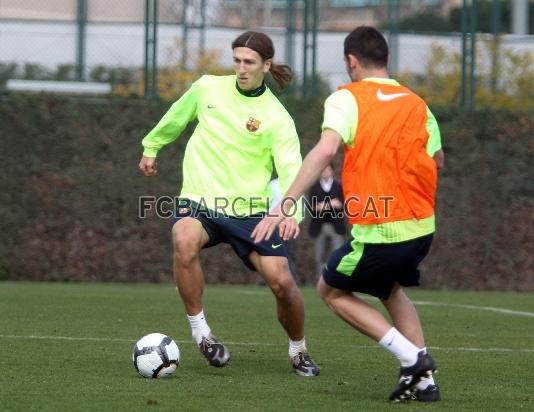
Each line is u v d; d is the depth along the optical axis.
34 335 30.44
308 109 61.09
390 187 19.20
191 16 66.00
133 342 29.12
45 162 60.62
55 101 60.75
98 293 49.03
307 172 18.75
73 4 65.69
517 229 61.47
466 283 61.41
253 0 80.94
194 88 24.86
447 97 64.25
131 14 65.81
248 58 23.91
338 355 27.27
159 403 19.23
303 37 62.69
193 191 24.36
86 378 22.25
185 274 23.75
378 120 19.22
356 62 20.08
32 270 60.59
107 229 60.81
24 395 19.91
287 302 23.33
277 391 21.00
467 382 22.80
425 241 19.67
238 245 24.00
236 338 31.02
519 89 64.75
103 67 65.00
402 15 72.81
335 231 54.94
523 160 61.56
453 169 61.41
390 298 20.69
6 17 66.38
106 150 60.81
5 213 60.41
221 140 24.20
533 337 32.78
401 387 19.41
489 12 68.31
